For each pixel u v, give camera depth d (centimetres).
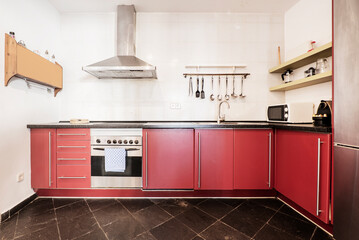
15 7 165
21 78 172
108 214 157
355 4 108
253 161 183
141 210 164
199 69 243
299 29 220
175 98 243
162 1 218
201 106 244
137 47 241
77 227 139
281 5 229
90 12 241
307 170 143
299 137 151
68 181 182
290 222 147
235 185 183
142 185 183
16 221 147
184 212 161
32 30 188
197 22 242
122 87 242
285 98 245
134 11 227
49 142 180
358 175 108
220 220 149
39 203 176
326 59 176
